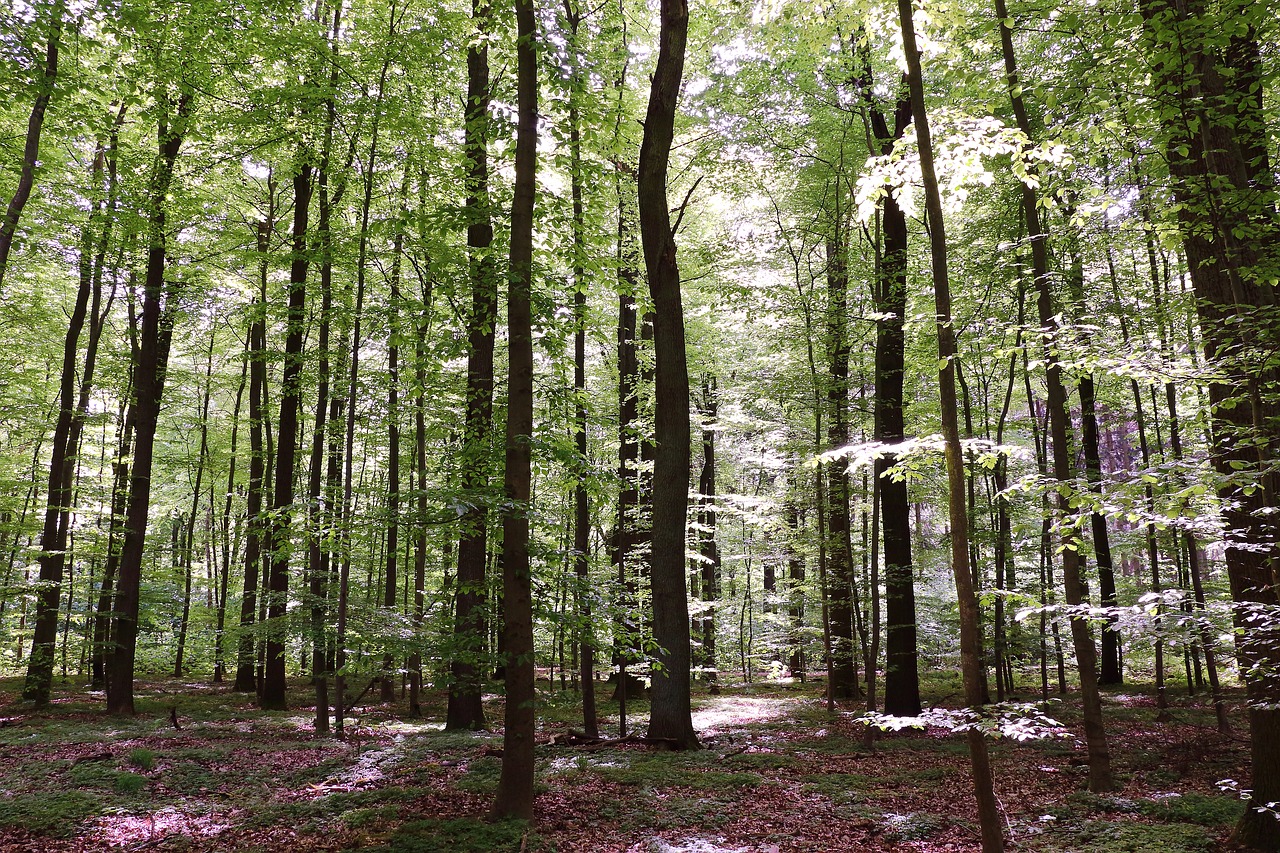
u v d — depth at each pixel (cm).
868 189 617
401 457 2048
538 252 949
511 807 729
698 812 791
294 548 1255
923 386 1852
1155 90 626
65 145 1421
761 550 1919
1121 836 698
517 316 766
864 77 1512
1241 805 761
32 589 1655
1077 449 1814
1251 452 649
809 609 1948
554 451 790
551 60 824
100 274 1697
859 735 1313
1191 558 1166
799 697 1973
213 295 1983
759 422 1661
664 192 1184
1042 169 605
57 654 2814
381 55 1281
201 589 3331
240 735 1252
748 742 1251
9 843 721
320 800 834
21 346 2019
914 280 1530
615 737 1232
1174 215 692
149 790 904
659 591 1173
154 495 3105
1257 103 681
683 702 1158
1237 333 571
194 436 3009
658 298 1182
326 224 1402
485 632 964
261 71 1491
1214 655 1177
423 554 1416
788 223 1903
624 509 1619
